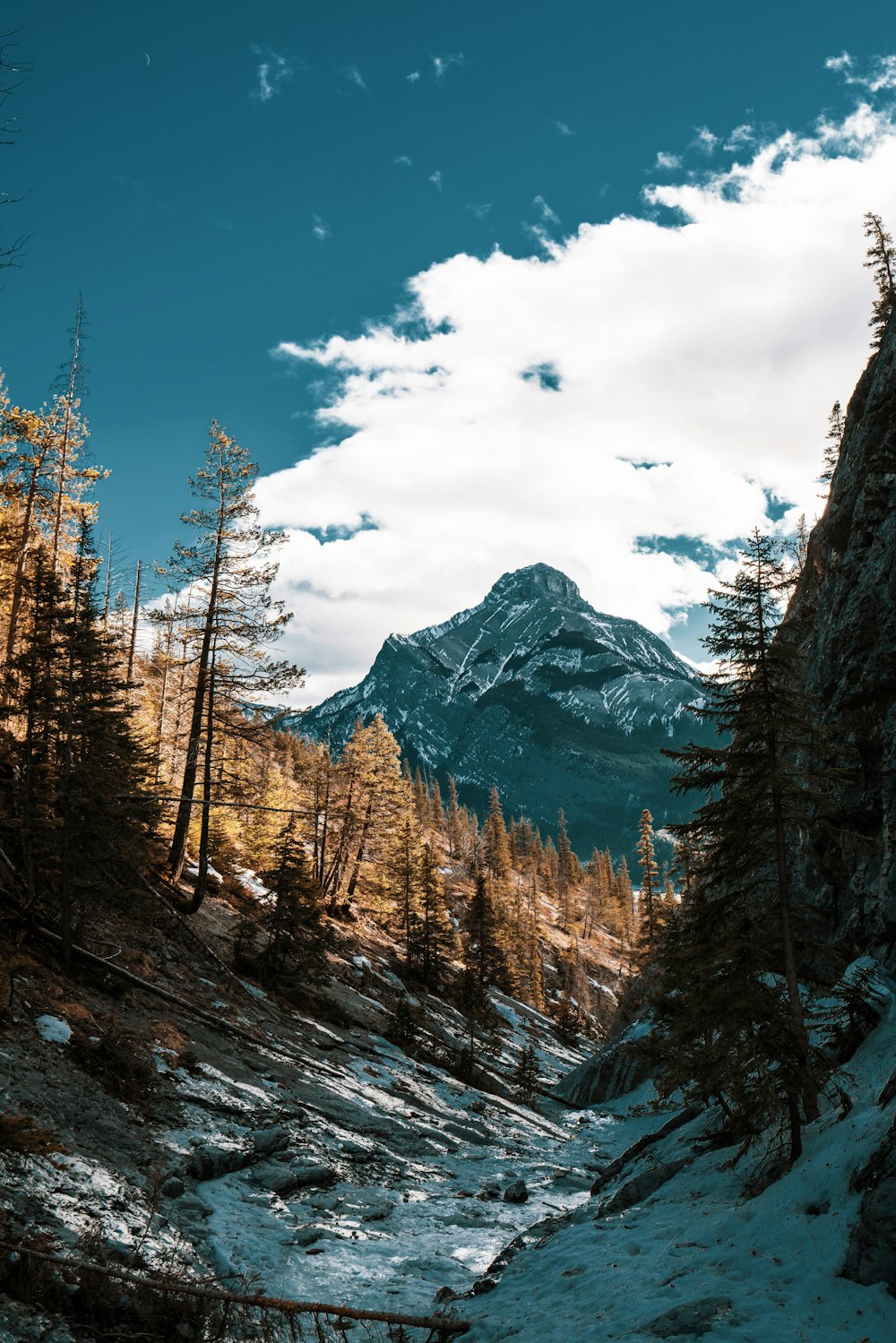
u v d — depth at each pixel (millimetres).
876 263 38938
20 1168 11516
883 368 29828
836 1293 8602
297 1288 11992
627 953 83188
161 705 46281
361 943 51438
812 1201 10367
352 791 57531
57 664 22141
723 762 14445
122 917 26938
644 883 64438
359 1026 35219
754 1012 12234
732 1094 12109
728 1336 8180
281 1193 16219
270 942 33562
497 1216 17891
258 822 49156
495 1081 40031
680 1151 16969
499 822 114375
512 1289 11781
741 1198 12062
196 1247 12281
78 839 21469
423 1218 17125
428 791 158375
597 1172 25828
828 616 29375
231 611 32156
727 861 14555
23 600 31828
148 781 31719
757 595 14273
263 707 32000
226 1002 26609
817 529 39031
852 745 24156
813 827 14086
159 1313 9680
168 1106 17422
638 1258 11250
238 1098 19922
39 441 32562
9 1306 8641
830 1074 12758
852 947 21422
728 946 12852
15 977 17672
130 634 46781
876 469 28062
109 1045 17125
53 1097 14359
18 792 21516
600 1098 44875
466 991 41406
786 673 14344
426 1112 27625
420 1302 12242
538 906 122688
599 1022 87750
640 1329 8891
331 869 60469
